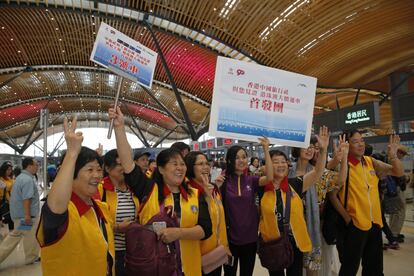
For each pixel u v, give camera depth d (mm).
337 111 11531
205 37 16078
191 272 2104
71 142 1526
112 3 13805
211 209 2496
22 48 19031
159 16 14523
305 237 2781
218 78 2586
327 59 15648
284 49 14789
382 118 23922
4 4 14312
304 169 3160
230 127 2592
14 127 39406
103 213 1799
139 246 1840
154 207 2090
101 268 1636
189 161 2588
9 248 4520
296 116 2775
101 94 31812
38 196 4766
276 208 2754
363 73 18266
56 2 14625
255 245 2869
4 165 6504
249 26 13922
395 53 16000
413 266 4230
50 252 1521
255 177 2959
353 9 12125
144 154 4180
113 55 2494
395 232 5527
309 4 12180
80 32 18156
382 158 5336
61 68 22375
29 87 27859
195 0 13328
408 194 8492
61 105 37062
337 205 3006
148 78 2688
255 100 2664
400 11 12219
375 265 2990
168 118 38969
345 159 2877
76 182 1650
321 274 3453
